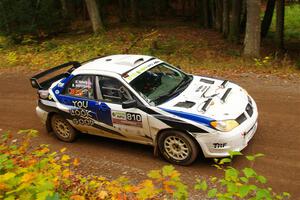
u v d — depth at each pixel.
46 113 8.34
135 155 7.37
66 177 5.24
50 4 23.02
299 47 20.64
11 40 21.14
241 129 6.35
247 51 14.52
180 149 6.65
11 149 5.93
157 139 6.89
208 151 6.39
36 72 14.73
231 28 20.62
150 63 7.67
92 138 8.41
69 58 16.75
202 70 12.73
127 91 7.02
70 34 24.30
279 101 8.99
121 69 7.34
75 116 7.86
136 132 7.10
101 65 7.68
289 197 5.50
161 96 6.98
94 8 22.94
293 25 27.56
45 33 22.94
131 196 4.98
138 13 29.20
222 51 17.53
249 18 14.12
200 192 5.84
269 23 23.20
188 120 6.37
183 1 32.59
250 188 3.77
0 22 21.20
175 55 16.41
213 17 25.19
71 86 7.84
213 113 6.41
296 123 7.74
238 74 11.65
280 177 6.02
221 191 5.82
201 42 20.52
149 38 20.81
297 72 11.31
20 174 4.55
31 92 12.08
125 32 22.72
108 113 7.29
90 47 18.92
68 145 8.21
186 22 28.39
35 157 5.70
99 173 6.84
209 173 6.39
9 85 13.16
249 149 6.93
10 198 3.71
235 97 7.00
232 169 4.14
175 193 4.15
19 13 21.19
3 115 10.41
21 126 9.54
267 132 7.50
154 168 6.80
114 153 7.56
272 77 10.88
